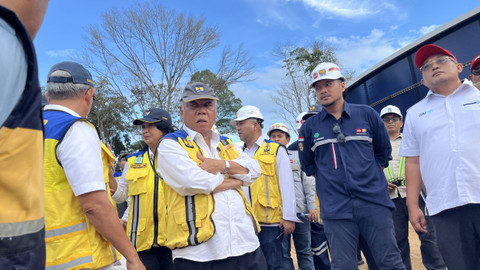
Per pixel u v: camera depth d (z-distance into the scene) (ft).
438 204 8.07
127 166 11.47
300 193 14.44
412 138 9.21
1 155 2.32
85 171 5.29
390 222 9.05
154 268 10.30
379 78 38.40
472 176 7.56
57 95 6.00
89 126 5.79
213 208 6.85
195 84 7.86
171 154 7.07
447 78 8.27
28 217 2.48
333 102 9.87
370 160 9.50
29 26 2.79
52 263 5.08
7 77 2.18
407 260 13.26
